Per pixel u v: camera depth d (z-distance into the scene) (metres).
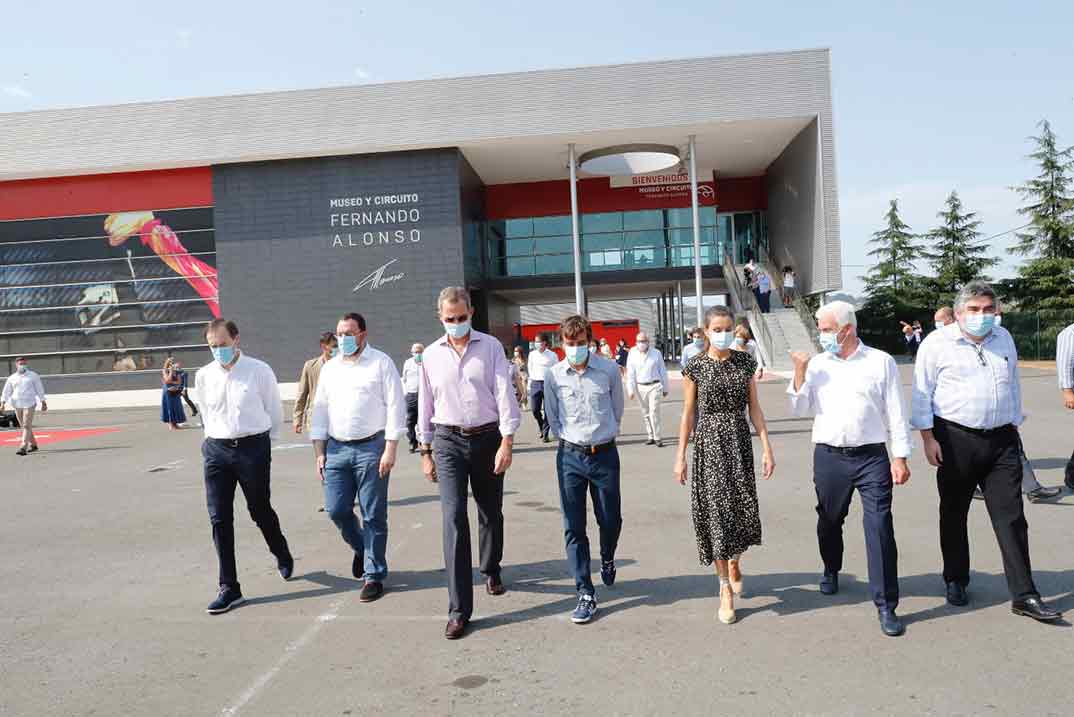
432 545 6.27
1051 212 41.53
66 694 3.64
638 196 30.88
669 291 36.16
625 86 24.39
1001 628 4.02
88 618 4.74
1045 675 3.44
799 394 4.43
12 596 5.26
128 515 8.04
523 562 5.67
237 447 4.95
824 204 24.11
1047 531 5.87
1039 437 10.52
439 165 25.19
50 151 25.48
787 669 3.62
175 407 18.84
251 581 5.45
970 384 4.27
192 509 8.23
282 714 3.37
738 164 30.48
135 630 4.50
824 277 24.33
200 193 25.83
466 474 4.55
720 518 4.25
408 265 25.23
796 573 5.11
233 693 3.60
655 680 3.56
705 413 4.43
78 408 26.36
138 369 26.28
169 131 25.16
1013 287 42.09
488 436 4.59
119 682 3.76
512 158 27.08
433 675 3.72
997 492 4.27
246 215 25.56
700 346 11.27
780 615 4.34
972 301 4.23
